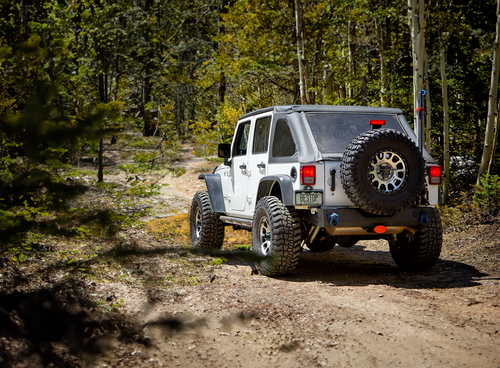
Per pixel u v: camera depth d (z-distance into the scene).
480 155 12.75
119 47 16.28
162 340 3.64
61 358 3.06
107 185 3.73
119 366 3.15
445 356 3.39
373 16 15.12
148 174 13.28
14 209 2.98
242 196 7.19
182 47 30.31
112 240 3.69
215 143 22.52
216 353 3.44
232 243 8.80
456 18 12.20
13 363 2.91
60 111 2.81
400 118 6.46
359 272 6.42
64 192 2.97
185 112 32.62
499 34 10.37
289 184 5.73
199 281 5.62
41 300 3.46
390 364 3.27
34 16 11.02
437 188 5.95
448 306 4.61
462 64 13.34
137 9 25.19
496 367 3.20
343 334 3.82
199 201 8.10
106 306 4.32
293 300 4.81
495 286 5.36
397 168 5.38
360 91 16.77
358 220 5.55
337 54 16.98
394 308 4.55
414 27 9.94
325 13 16.20
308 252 8.46
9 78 3.06
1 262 4.37
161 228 9.49
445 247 7.71
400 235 6.24
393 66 15.64
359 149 5.23
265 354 3.44
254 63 17.38
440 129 13.07
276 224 5.78
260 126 6.86
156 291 5.00
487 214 8.94
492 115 10.55
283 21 16.28
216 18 29.42
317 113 6.15
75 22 15.80
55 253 6.17
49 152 2.83
